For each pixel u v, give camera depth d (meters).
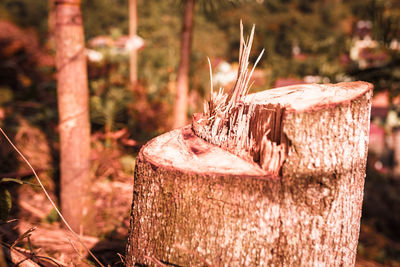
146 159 1.33
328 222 1.24
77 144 2.57
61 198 2.62
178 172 1.24
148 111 4.79
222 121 1.49
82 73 2.52
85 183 2.64
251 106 1.42
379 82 4.70
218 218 1.22
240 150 1.39
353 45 9.89
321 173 1.22
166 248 1.28
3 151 3.48
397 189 8.01
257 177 1.21
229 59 19.06
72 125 2.54
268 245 1.22
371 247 4.92
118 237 2.52
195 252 1.25
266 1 20.36
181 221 1.25
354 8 15.60
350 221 1.35
